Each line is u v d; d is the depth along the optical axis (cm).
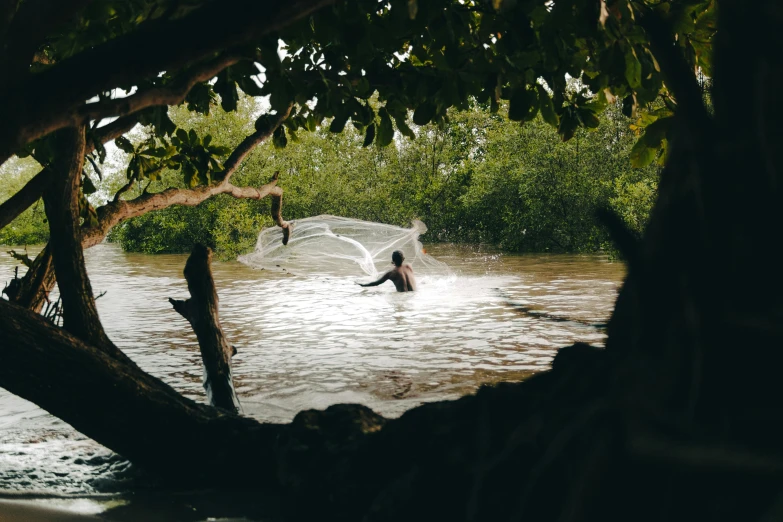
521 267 1698
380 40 330
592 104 399
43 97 187
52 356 328
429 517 187
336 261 1878
